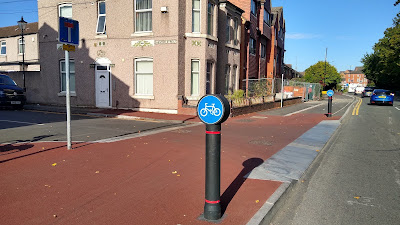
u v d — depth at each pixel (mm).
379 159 7215
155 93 15281
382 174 6008
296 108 22000
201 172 5504
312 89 36812
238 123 12758
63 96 17500
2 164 5703
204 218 3650
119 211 3795
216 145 3594
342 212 4230
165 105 15125
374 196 4832
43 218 3553
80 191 4441
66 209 3816
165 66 14969
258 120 13945
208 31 16234
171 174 5352
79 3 16562
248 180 5180
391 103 25562
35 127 10211
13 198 4129
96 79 16484
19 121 11594
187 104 15172
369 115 17516
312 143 8703
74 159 6164
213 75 16484
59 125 10805
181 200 4199
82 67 16750
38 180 4871
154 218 3623
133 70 15672
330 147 8523
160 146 7586
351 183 5449
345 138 9977
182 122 12625
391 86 60406
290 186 5000
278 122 13430
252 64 26328
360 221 3955
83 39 16594
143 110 15578
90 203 4020
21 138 8227
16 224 3391
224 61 18281
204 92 15711
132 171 5465
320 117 15617
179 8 14641
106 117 14008
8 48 28953
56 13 17172
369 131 11500
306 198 4734
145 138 8672
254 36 26422
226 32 18859
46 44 17703
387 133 11047
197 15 15523
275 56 36062
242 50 22219
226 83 19172
